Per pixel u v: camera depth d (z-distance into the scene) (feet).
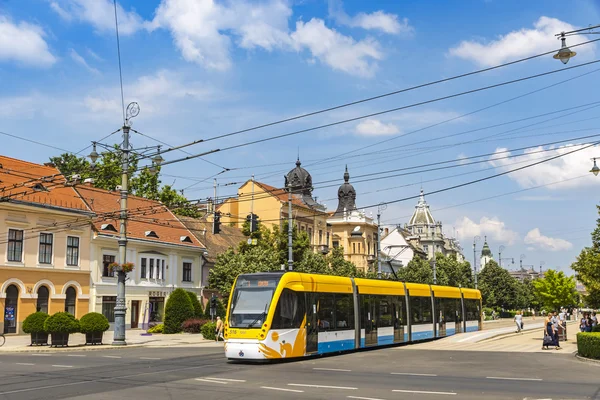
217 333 127.95
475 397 46.62
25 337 131.54
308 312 82.69
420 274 274.16
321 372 64.80
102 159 212.64
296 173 266.98
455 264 297.12
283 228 167.53
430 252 485.56
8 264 132.67
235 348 75.92
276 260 157.79
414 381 56.95
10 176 141.90
